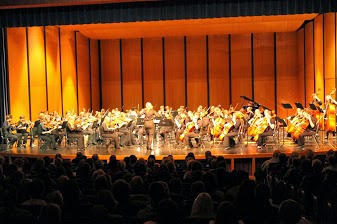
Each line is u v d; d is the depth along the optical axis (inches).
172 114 671.1
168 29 912.3
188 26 882.1
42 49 832.9
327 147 590.2
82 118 689.6
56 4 598.9
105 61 1045.2
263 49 992.9
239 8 605.3
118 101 1043.3
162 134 666.2
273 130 596.4
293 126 590.2
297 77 986.7
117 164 381.1
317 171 328.8
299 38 966.4
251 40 995.3
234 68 1002.1
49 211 198.2
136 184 278.7
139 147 649.0
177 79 1021.8
